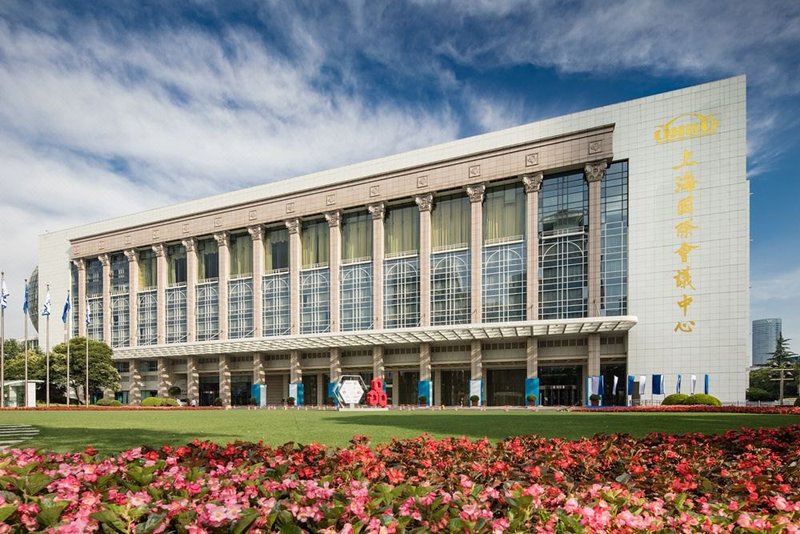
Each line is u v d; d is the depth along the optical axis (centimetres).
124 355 7625
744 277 4616
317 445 867
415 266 5922
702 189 4825
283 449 832
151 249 7856
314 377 6750
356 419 2544
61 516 432
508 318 5375
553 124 5459
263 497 488
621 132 5159
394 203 6100
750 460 841
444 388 5891
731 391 4559
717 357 4634
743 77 4750
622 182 5138
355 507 423
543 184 5397
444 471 707
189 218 7375
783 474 750
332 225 6362
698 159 4859
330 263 6347
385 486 497
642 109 5100
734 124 4756
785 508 527
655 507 504
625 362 5091
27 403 5253
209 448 812
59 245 9000
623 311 4978
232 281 7100
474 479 668
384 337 5697
